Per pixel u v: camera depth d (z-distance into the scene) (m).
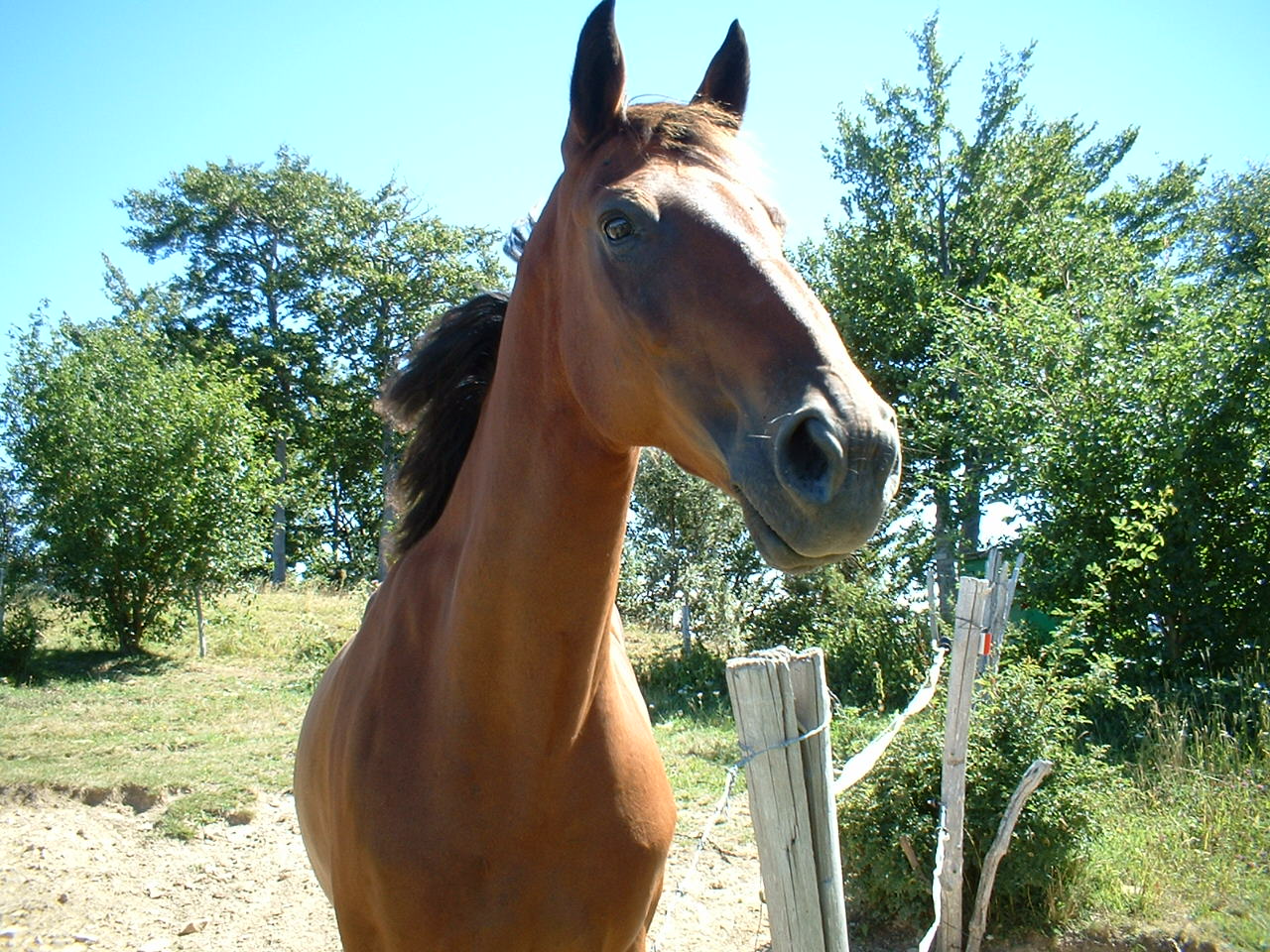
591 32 1.75
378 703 2.11
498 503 1.87
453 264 29.34
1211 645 7.28
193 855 5.48
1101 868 4.59
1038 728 4.54
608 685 2.07
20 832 5.67
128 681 10.31
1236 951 4.04
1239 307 7.73
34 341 12.04
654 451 10.70
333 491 29.64
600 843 1.98
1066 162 16.42
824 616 9.86
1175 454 7.38
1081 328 9.00
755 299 1.45
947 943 4.04
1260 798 5.29
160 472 11.87
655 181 1.62
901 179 15.78
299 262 30.88
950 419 13.09
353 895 2.07
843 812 4.64
